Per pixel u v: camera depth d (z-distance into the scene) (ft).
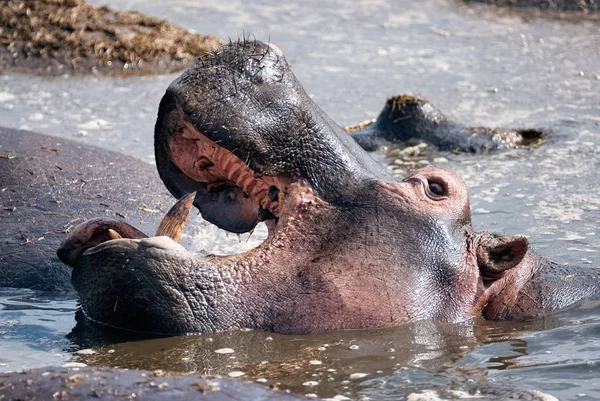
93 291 38.83
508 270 43.91
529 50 103.24
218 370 36.83
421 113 77.10
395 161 72.28
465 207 42.14
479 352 38.99
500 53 102.17
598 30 111.86
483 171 68.33
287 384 35.55
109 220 39.78
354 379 36.06
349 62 98.58
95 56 97.55
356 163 41.75
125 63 97.66
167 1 120.78
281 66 40.86
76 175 55.83
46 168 55.57
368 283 39.86
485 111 83.35
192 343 38.40
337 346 38.73
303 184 40.65
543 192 62.85
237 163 40.73
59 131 76.28
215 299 38.86
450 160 71.82
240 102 39.40
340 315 39.55
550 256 51.26
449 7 122.83
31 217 52.11
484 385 35.45
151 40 100.32
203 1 121.49
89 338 39.81
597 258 51.08
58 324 43.06
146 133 76.43
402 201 41.04
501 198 61.82
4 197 53.36
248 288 39.27
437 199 41.73
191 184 42.78
